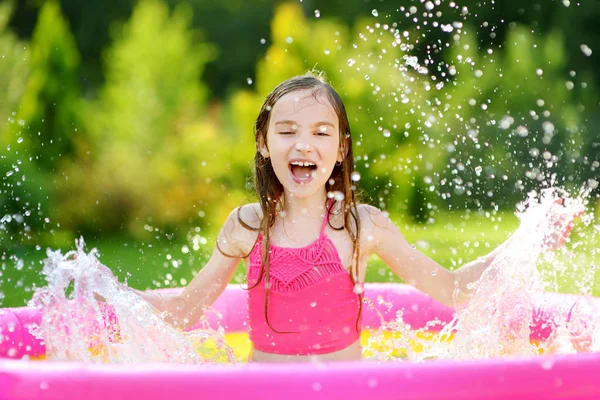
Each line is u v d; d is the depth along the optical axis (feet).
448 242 37.81
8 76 45.16
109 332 10.78
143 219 44.45
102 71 70.64
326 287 11.42
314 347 11.37
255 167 12.59
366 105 39.99
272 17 80.02
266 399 7.16
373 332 14.83
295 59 41.70
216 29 80.38
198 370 7.35
